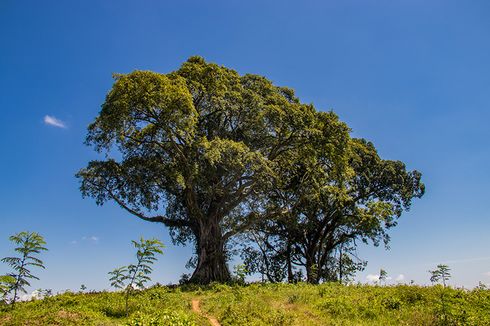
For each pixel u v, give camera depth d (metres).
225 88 32.94
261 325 15.27
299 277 45.44
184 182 30.66
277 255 47.53
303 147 34.16
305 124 33.12
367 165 44.12
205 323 15.63
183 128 29.08
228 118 35.28
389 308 17.53
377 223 40.78
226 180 34.41
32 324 13.73
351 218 42.12
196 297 23.95
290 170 38.97
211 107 34.31
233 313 17.06
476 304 17.23
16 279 16.12
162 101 28.08
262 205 38.38
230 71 35.50
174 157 31.97
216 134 35.00
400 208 44.91
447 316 15.58
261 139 35.59
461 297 18.20
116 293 21.91
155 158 33.03
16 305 18.08
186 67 32.72
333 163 35.94
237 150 29.34
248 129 35.50
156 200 33.31
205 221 34.06
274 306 19.02
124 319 15.66
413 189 45.06
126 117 28.94
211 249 33.44
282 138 34.75
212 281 31.34
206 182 31.72
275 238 47.34
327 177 38.03
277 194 38.81
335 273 46.62
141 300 19.67
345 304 18.20
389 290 20.39
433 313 16.14
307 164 36.31
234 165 29.77
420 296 18.47
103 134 30.23
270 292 23.89
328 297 20.62
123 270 16.45
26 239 16.22
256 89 35.41
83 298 20.05
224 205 35.19
